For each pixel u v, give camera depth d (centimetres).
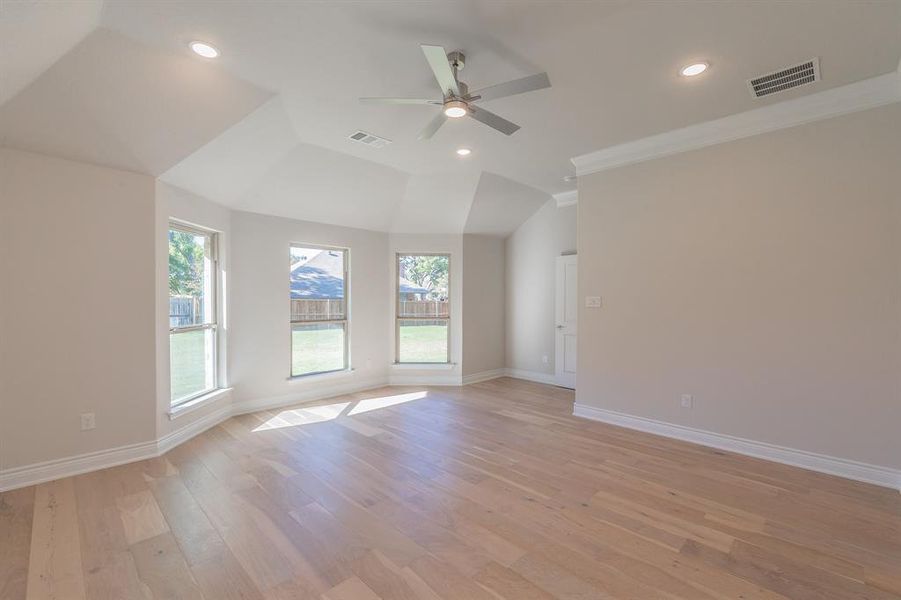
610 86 281
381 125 347
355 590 177
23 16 179
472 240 617
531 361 632
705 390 347
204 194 388
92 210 299
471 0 198
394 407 475
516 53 243
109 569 190
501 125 263
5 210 268
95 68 240
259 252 459
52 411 285
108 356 307
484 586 180
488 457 326
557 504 252
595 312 416
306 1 200
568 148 398
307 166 418
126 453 314
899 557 200
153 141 300
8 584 180
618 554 203
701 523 230
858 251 280
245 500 256
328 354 536
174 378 368
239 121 312
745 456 324
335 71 264
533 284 628
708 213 343
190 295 393
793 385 305
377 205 524
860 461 280
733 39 230
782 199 308
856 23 215
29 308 276
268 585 180
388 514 240
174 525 227
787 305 307
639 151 380
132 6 203
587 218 420
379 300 582
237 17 212
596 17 212
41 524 227
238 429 394
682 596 174
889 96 269
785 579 185
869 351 277
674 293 362
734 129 328
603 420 413
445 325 615
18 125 258
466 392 553
